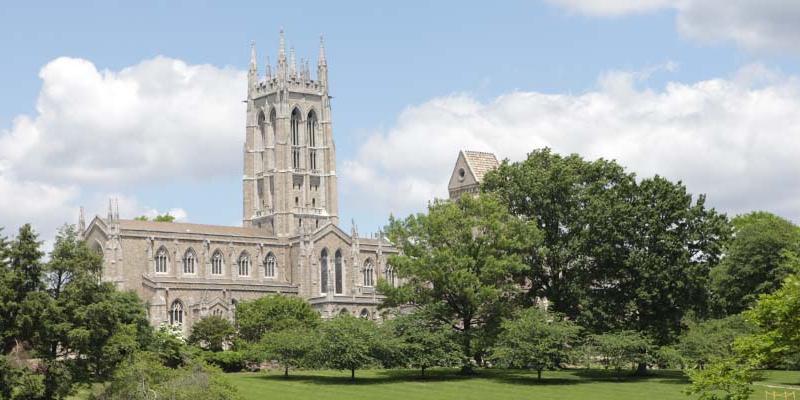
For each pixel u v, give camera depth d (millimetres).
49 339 102625
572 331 138625
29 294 101875
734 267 167375
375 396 120125
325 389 127500
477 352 146125
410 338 142625
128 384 93938
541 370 139375
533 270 152375
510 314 147125
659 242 145625
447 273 144750
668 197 148250
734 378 75500
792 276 72688
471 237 148875
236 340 196000
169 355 150625
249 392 123938
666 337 145625
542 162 161375
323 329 145375
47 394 100875
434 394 122562
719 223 148750
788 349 71750
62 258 107000
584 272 150250
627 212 146875
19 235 104562
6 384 95625
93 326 104062
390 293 150000
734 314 163875
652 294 143125
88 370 104812
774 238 164500
